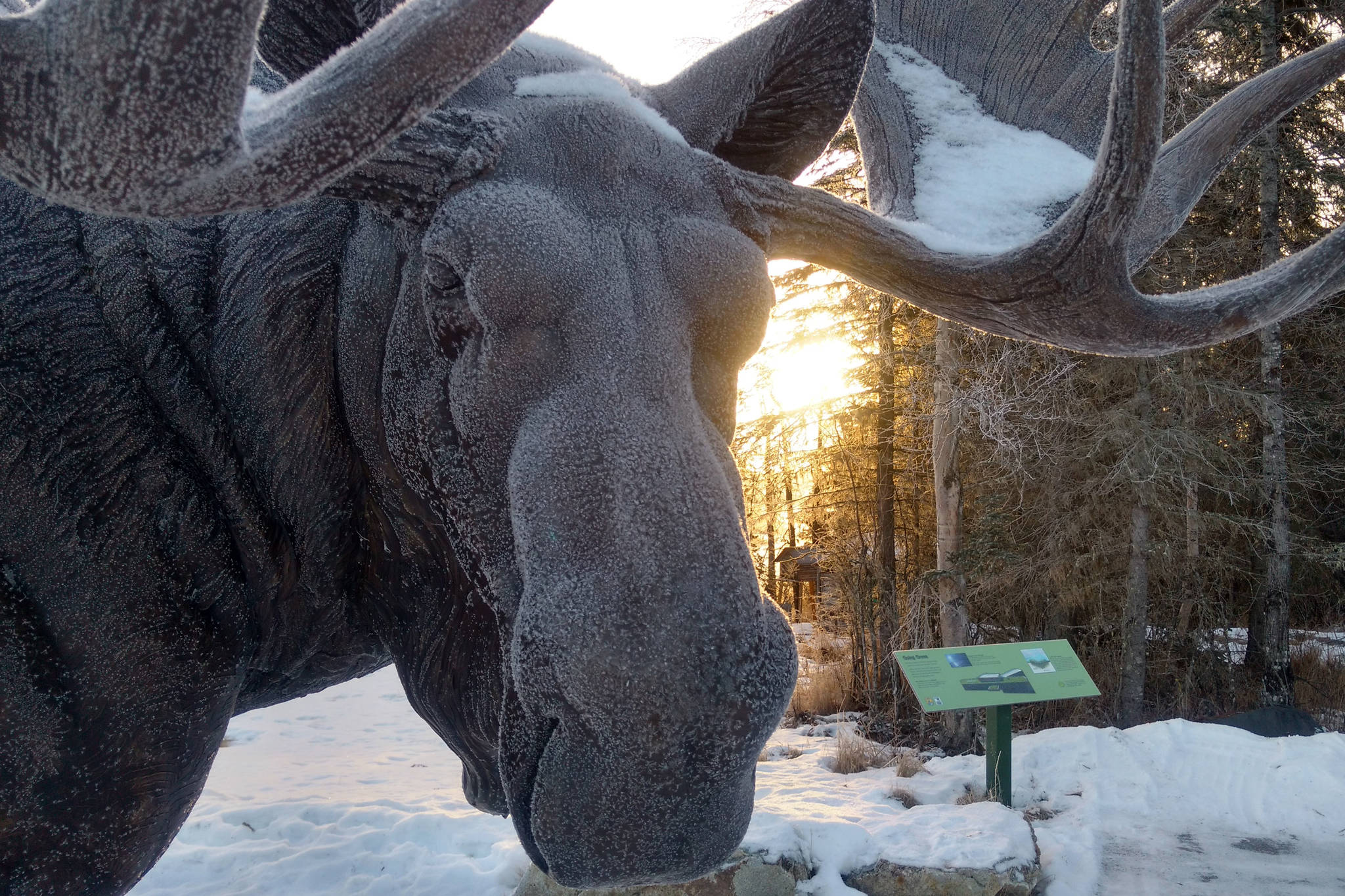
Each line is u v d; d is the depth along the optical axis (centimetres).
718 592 123
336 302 171
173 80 92
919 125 212
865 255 174
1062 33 221
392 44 108
